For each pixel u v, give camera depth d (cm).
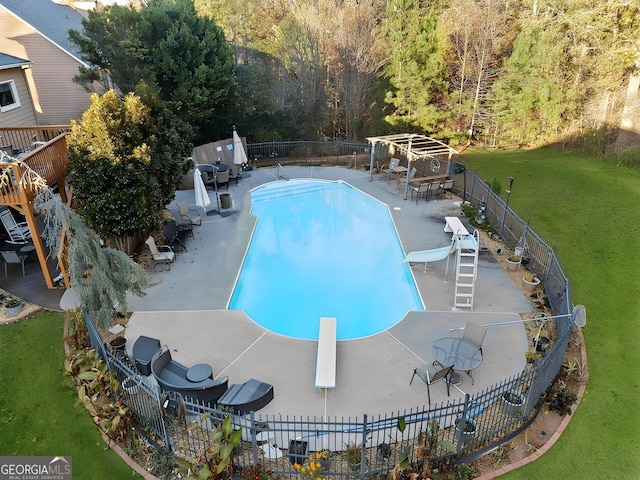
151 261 1628
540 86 2972
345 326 1334
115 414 909
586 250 1680
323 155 3111
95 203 1406
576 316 1033
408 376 1062
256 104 3167
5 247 1534
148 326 1250
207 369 1006
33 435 927
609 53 2675
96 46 2409
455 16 3231
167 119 1778
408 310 1409
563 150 2953
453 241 1412
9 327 1233
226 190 2372
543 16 3052
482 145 3256
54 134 1944
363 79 3222
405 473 805
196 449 877
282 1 4406
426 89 3055
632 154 2561
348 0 3412
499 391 942
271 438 881
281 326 1330
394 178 2573
